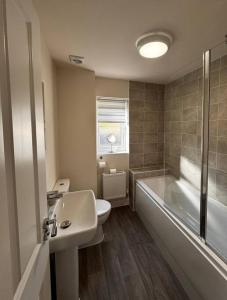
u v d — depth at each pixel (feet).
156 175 9.68
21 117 1.97
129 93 9.50
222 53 6.19
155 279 5.12
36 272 2.34
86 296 4.63
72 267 4.27
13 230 1.73
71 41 5.45
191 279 4.52
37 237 2.53
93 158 8.39
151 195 7.38
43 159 2.87
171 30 4.87
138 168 10.09
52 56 6.49
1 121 1.44
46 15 4.22
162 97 10.27
